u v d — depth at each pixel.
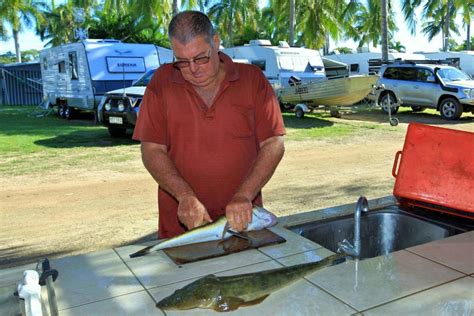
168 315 1.37
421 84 14.11
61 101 15.09
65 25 38.91
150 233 4.42
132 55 13.05
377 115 14.95
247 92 2.29
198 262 1.73
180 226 2.46
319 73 16.73
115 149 8.95
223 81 2.25
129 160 7.93
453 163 2.34
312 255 1.78
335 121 13.43
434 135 2.40
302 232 2.17
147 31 26.25
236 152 2.32
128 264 1.73
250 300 1.42
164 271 1.66
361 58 21.61
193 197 2.00
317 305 1.39
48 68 15.80
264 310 1.37
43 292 1.52
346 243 1.76
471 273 1.60
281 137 2.31
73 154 8.48
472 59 23.11
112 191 5.99
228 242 1.90
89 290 1.53
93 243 4.18
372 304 1.40
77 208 5.27
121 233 4.43
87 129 11.89
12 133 11.16
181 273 1.64
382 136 10.70
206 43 2.00
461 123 12.93
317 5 27.88
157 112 2.30
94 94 12.55
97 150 8.87
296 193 5.79
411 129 2.47
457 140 2.34
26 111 17.94
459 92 13.26
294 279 1.54
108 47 12.73
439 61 18.08
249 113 2.32
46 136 10.67
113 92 9.93
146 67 13.27
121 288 1.54
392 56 21.22
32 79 22.92
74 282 1.59
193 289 1.43
